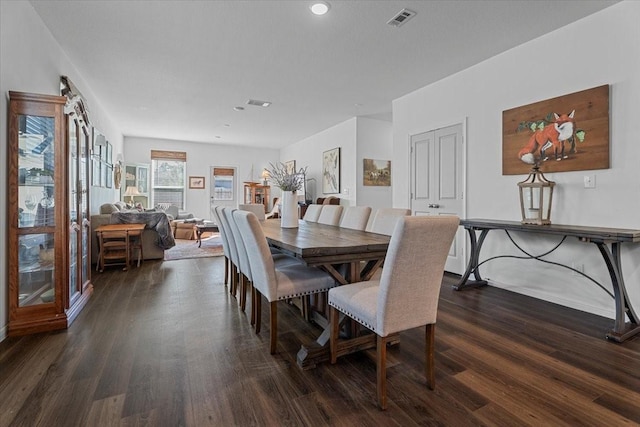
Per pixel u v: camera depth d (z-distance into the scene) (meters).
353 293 1.79
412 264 1.51
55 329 2.38
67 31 2.98
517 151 3.32
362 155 6.27
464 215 3.91
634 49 2.50
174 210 8.24
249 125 6.86
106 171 5.82
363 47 3.31
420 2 2.56
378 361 1.53
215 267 4.55
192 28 2.93
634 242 2.41
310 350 1.90
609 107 2.64
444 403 1.55
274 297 2.04
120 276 4.02
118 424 1.40
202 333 2.36
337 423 1.42
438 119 4.26
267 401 1.57
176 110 5.68
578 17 2.78
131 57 3.51
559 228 2.59
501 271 3.54
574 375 1.79
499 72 3.49
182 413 1.47
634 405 1.53
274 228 3.04
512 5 2.60
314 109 5.62
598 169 2.71
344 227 3.16
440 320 2.61
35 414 1.45
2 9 2.20
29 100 2.33
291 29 2.95
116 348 2.11
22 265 2.35
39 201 2.40
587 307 2.82
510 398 1.59
